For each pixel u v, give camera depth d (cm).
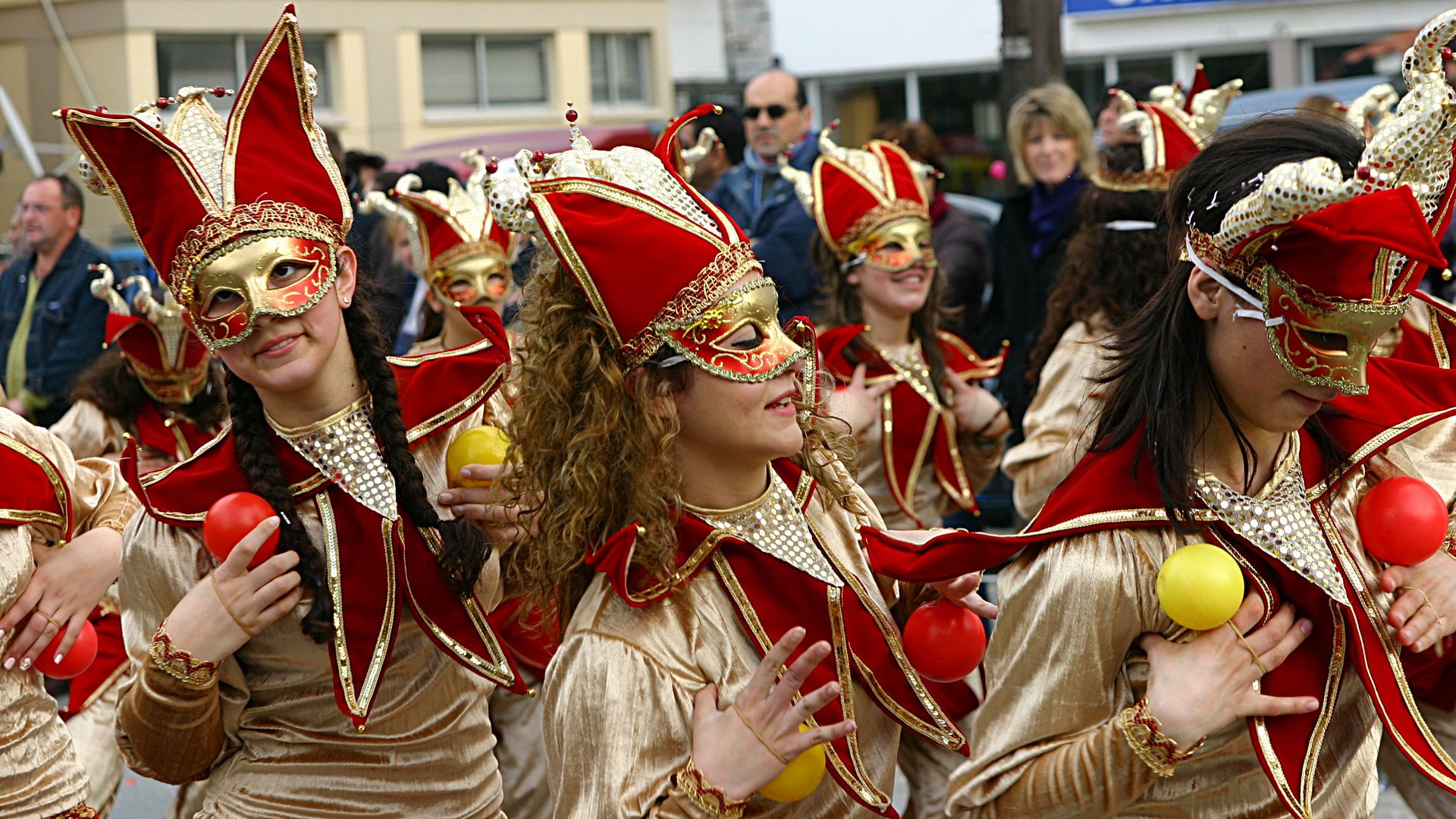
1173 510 281
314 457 350
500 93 1898
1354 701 298
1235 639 277
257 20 1758
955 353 625
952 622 302
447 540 349
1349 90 1060
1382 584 296
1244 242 264
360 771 362
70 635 372
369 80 1827
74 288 824
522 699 492
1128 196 515
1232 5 1608
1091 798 280
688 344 279
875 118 1819
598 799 272
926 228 603
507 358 377
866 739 302
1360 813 303
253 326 329
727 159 898
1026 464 520
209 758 355
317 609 343
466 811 378
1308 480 294
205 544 345
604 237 280
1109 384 299
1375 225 249
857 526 316
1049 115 759
